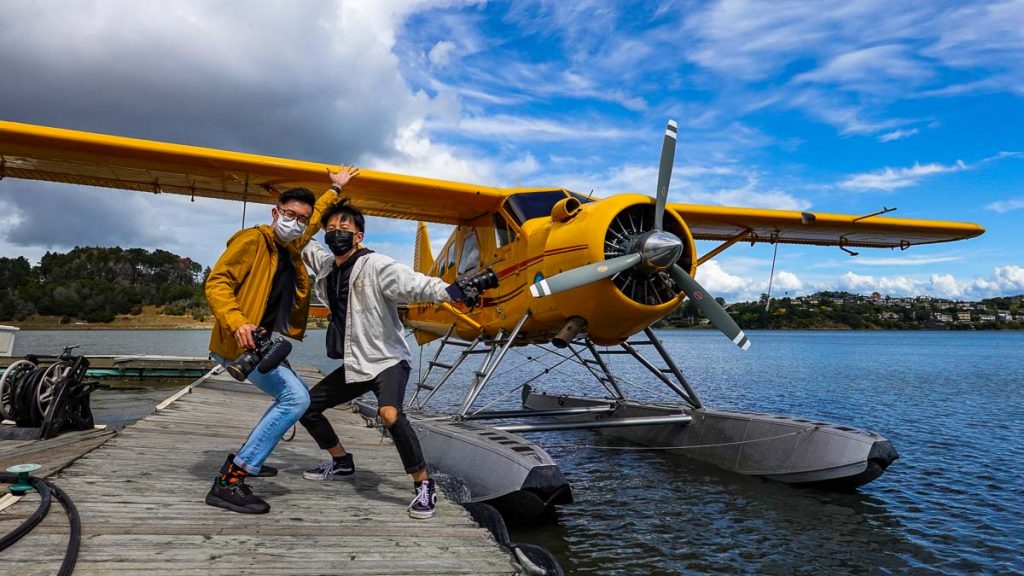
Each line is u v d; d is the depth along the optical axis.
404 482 3.18
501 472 3.97
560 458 6.55
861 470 4.66
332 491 2.91
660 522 4.29
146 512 2.32
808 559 3.59
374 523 2.41
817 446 5.02
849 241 8.94
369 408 6.71
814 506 4.65
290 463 3.59
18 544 1.91
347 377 2.56
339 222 2.60
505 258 5.92
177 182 6.36
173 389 12.27
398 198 6.53
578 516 4.45
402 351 2.61
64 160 5.76
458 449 4.48
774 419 5.56
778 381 16.31
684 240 4.94
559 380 16.78
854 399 12.10
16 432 4.53
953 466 6.09
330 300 2.70
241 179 6.17
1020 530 4.11
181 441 3.98
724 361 26.73
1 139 5.25
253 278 2.46
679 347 45.28
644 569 3.45
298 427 5.18
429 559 2.04
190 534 2.12
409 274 2.45
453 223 7.50
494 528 2.55
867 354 35.47
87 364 5.18
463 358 6.16
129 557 1.87
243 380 2.25
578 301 4.87
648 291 4.96
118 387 12.61
